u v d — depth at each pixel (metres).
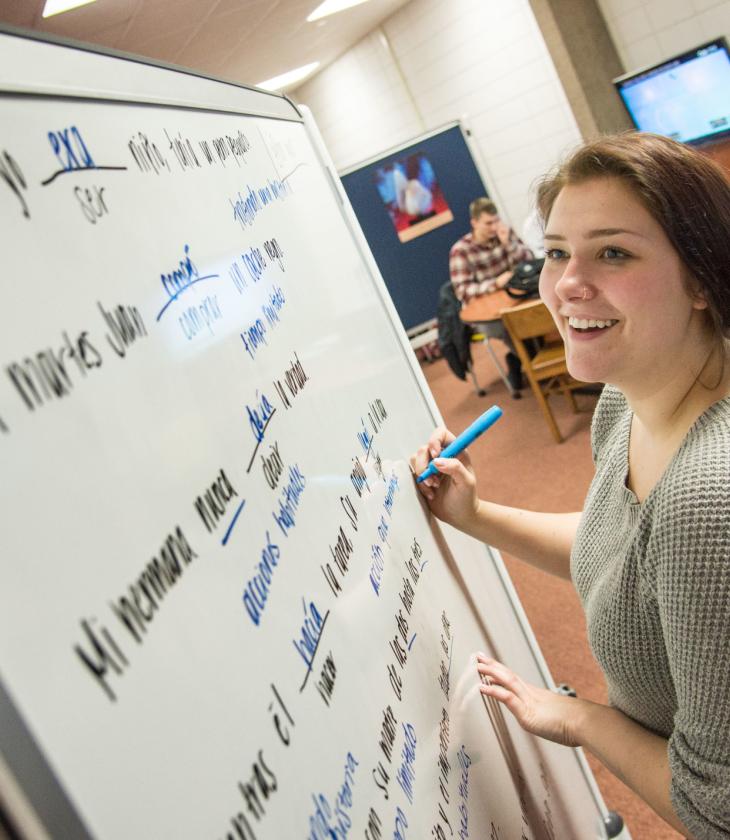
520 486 3.85
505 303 4.43
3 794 0.29
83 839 0.30
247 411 0.54
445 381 6.05
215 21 4.19
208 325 0.53
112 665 0.34
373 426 0.87
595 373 0.76
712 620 0.66
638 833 1.90
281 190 0.80
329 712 0.54
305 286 0.78
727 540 0.64
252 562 0.49
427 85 7.06
